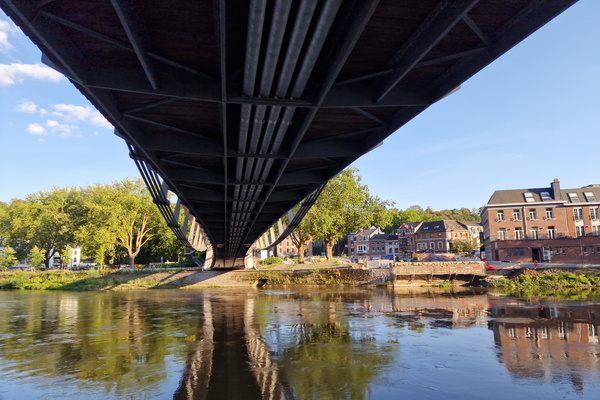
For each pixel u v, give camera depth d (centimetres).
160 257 7825
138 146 1188
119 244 6669
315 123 1198
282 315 2891
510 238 5794
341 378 1433
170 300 4009
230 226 2817
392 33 743
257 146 1262
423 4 655
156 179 1769
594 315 2678
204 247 5100
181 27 724
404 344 1919
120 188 6500
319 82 895
